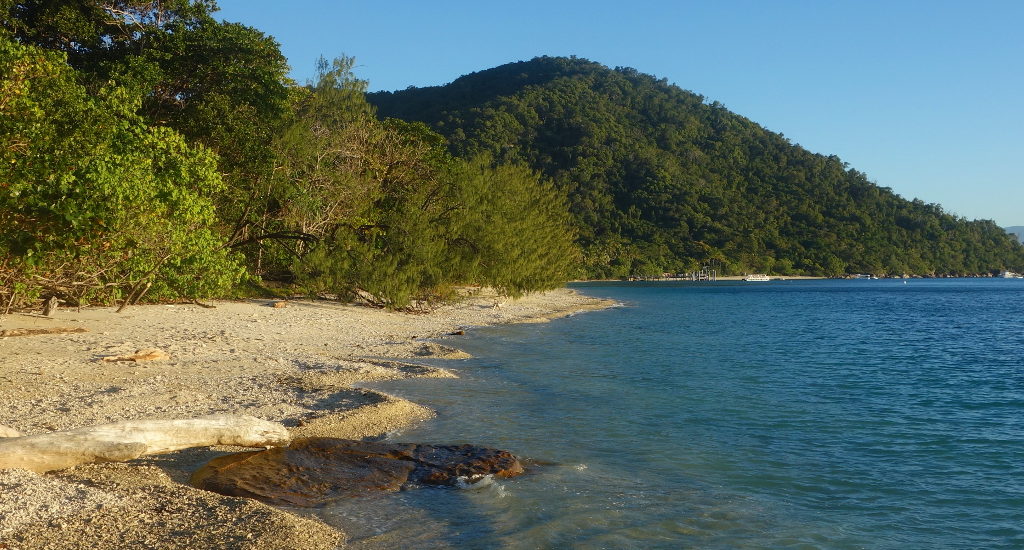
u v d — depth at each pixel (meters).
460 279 40.53
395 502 8.45
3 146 15.49
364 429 12.00
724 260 193.62
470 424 12.70
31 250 15.72
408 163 44.44
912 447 11.90
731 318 49.38
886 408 15.53
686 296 94.25
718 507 8.66
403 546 7.16
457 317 37.91
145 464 9.23
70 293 22.53
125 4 32.38
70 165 16.31
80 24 30.25
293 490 8.61
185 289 25.88
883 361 25.16
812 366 23.03
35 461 8.43
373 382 16.53
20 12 30.20
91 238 16.81
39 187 15.25
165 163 22.69
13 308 21.77
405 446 10.59
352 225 38.25
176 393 13.45
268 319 27.91
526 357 22.89
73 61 31.48
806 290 128.12
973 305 75.25
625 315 50.06
